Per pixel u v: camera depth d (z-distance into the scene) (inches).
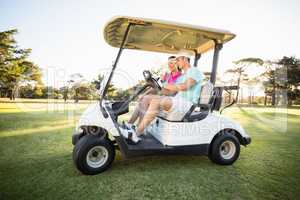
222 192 69.3
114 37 99.3
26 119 202.2
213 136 91.7
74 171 82.0
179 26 84.4
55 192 66.8
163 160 96.9
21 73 767.1
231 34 90.6
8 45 852.0
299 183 76.2
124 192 67.8
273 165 93.4
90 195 65.6
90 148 77.3
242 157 103.6
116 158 97.3
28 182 72.9
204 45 110.1
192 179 78.1
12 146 113.6
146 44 108.8
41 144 117.7
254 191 70.2
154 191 68.9
